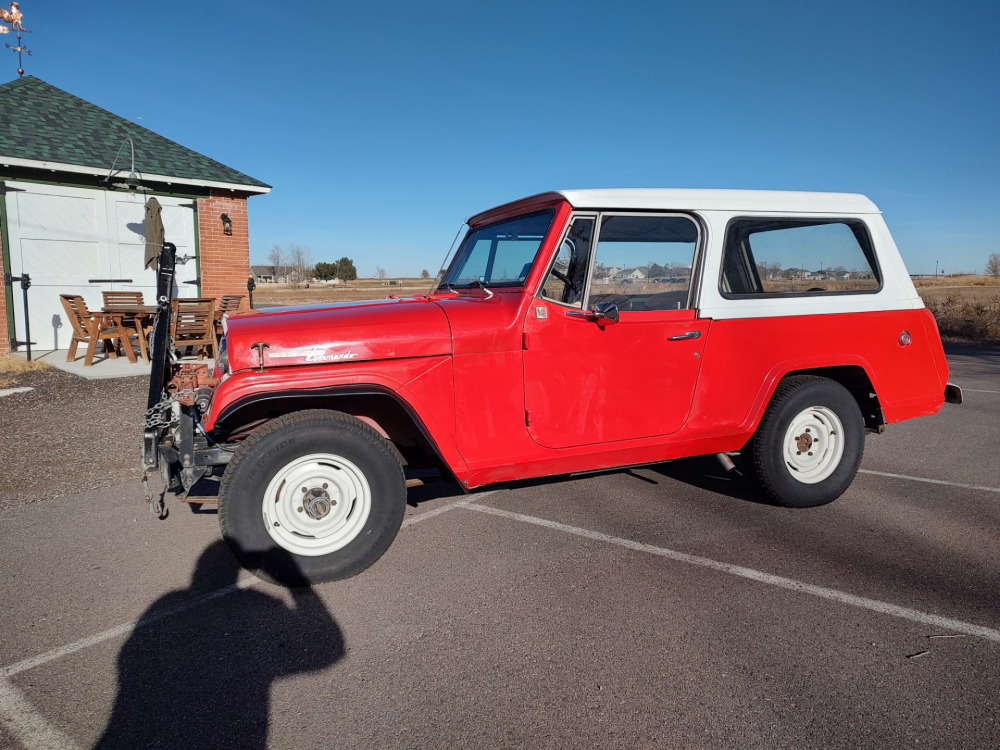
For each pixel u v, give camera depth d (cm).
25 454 568
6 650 274
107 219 1170
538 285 353
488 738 217
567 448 366
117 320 1012
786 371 409
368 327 326
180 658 267
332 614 301
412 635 281
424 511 436
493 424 348
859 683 243
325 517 326
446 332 335
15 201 1080
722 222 392
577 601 309
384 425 374
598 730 220
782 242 411
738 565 347
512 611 300
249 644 277
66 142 1151
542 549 370
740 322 395
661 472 523
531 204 390
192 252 1265
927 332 452
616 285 373
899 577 331
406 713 230
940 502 448
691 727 220
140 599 318
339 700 239
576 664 258
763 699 235
